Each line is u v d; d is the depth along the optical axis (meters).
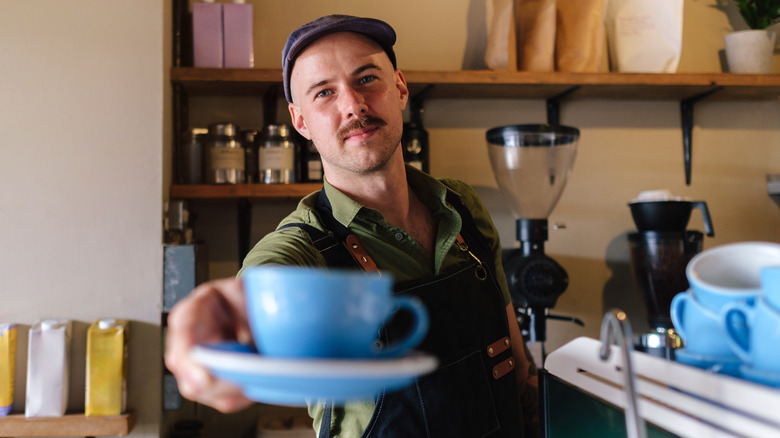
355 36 1.19
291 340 0.43
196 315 0.51
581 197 2.35
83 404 1.72
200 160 2.00
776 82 2.16
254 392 0.43
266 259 0.90
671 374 0.66
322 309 0.43
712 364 0.64
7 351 1.66
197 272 1.85
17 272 1.73
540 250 2.01
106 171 1.77
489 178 2.31
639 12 2.21
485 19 2.32
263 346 0.45
